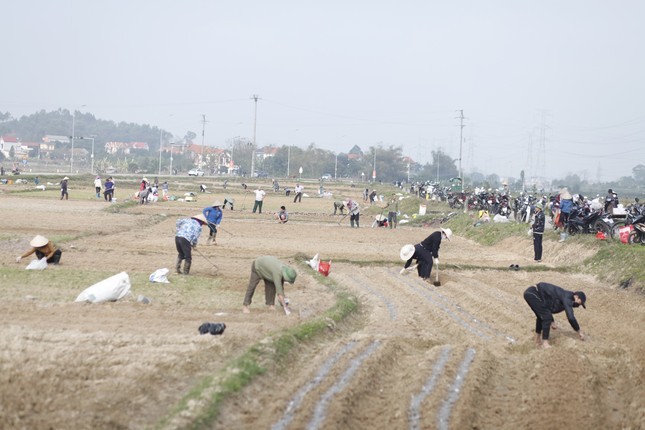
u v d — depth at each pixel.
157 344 21.73
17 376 17.56
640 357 24.06
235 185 166.75
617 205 53.84
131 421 15.73
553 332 27.52
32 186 123.69
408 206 109.06
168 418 15.70
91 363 19.22
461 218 76.44
